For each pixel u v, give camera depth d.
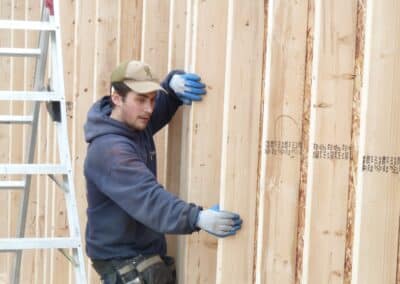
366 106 2.99
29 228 7.98
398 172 3.01
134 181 3.76
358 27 3.29
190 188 4.18
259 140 3.84
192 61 4.17
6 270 8.58
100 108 4.04
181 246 4.36
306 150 3.63
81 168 6.05
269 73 3.61
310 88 3.60
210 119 4.16
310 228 3.37
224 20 4.13
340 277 3.39
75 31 6.18
